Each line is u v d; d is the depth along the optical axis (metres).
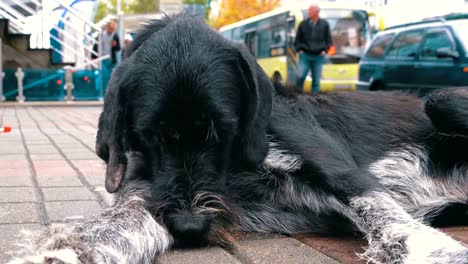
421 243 2.69
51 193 4.30
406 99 4.41
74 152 6.78
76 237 2.53
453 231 3.52
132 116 3.00
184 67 2.92
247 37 24.19
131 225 2.76
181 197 2.87
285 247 3.03
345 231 3.43
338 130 3.90
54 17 19.92
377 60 14.57
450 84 12.30
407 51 13.54
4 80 18.53
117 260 2.53
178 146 2.92
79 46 20.50
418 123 4.21
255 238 3.28
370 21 19.84
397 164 3.98
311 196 3.38
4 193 4.27
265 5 45.44
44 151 6.88
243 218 3.40
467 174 4.14
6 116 13.04
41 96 18.86
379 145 3.98
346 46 19.73
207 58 3.00
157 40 3.11
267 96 3.19
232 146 3.12
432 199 3.97
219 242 2.94
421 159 4.10
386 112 4.19
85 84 19.19
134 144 3.12
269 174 3.44
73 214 3.65
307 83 16.47
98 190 4.41
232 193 3.33
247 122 3.10
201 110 2.86
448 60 12.34
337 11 19.72
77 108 16.48
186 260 2.74
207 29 3.21
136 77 2.98
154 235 2.79
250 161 3.11
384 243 2.84
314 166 3.34
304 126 3.62
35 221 3.45
